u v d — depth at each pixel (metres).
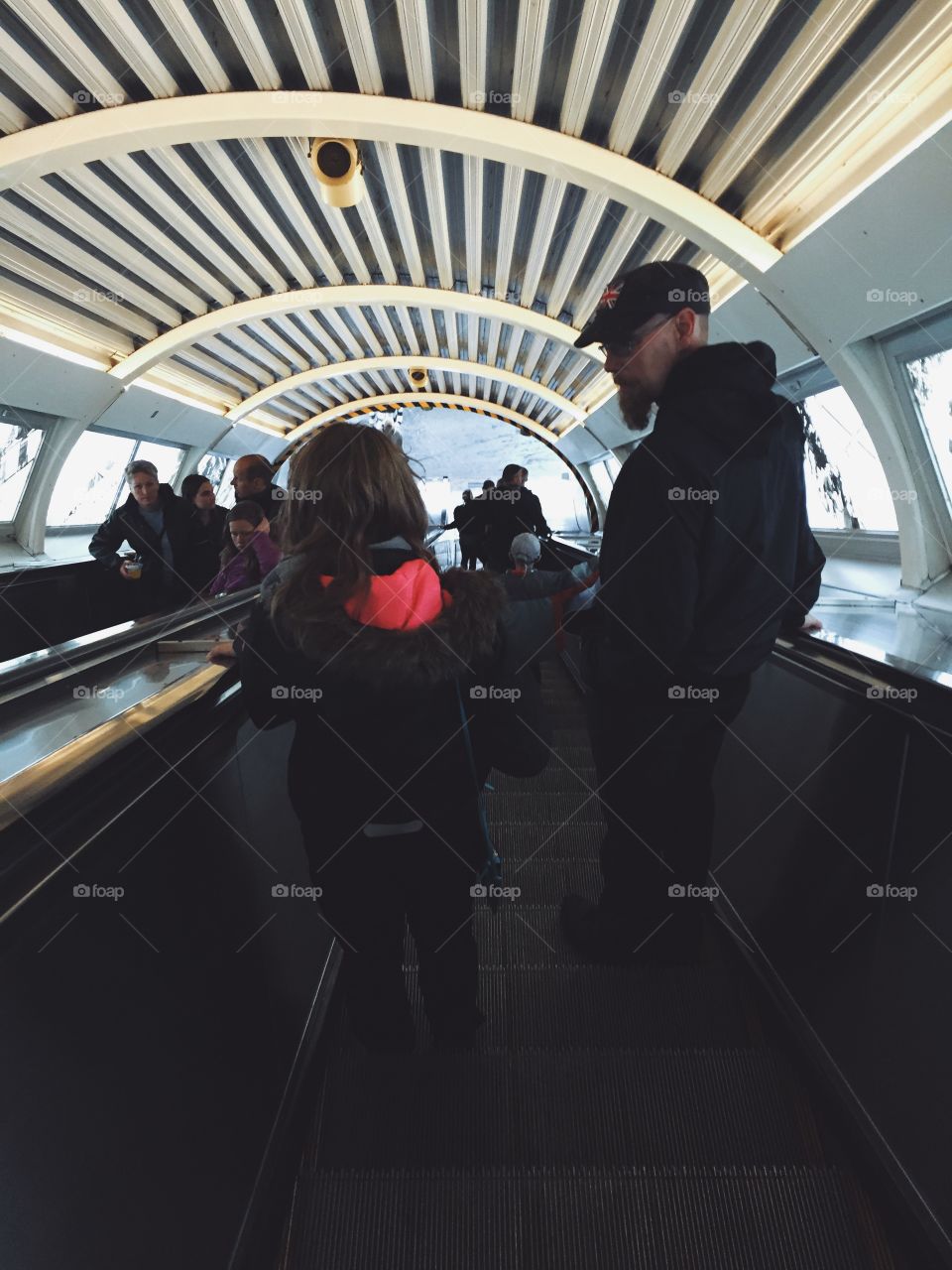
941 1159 1.00
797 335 4.80
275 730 1.79
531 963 1.88
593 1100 1.46
